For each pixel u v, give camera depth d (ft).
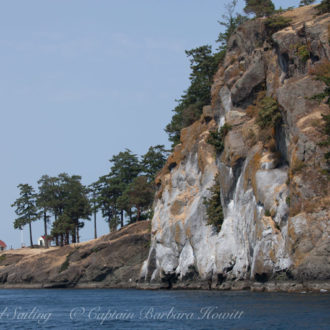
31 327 403.95
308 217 483.10
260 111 583.99
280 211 525.34
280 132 570.46
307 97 522.47
